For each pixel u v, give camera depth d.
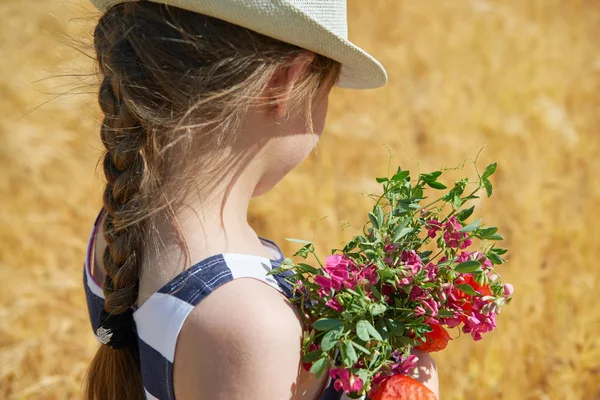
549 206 3.86
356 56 1.26
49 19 5.18
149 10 1.19
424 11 6.52
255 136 1.24
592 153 4.61
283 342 1.11
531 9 6.90
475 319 1.28
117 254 1.23
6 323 3.24
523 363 2.91
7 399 2.92
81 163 4.33
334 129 4.39
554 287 3.23
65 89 3.67
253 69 1.17
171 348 1.14
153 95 1.19
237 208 1.25
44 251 3.74
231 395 1.09
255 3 1.13
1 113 4.64
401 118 4.63
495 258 1.31
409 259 1.27
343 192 3.85
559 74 5.64
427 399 1.20
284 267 1.21
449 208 3.75
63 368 3.04
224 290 1.13
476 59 5.76
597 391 2.96
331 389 1.29
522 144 4.50
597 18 7.09
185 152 1.19
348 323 1.17
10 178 4.28
